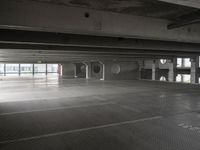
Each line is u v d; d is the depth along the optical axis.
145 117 4.09
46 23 3.04
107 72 14.83
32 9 2.96
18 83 11.95
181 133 3.13
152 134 3.08
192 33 4.47
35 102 5.75
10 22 2.85
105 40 5.60
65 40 5.17
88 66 16.77
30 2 2.94
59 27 3.12
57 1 2.92
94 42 5.48
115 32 3.54
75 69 19.14
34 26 2.98
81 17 3.25
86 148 2.57
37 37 4.88
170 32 4.14
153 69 14.64
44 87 9.74
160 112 4.52
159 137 2.96
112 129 3.32
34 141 2.82
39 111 4.62
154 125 3.54
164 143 2.73
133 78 15.35
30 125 3.54
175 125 3.54
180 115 4.24
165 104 5.46
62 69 20.48
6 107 5.05
